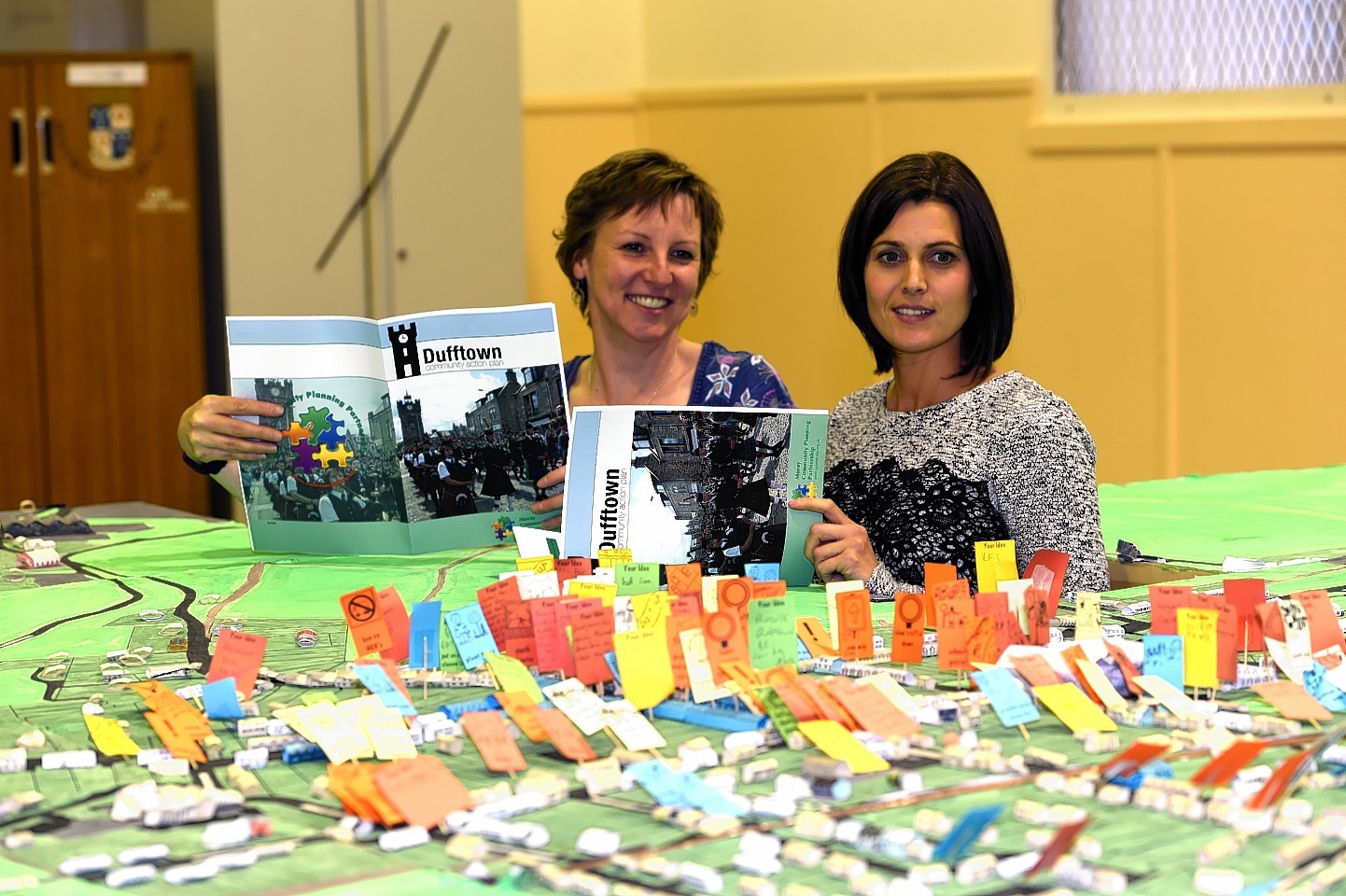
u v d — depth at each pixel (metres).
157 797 1.08
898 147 5.95
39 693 1.45
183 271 4.71
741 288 6.46
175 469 4.78
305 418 2.22
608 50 6.63
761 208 6.35
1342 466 3.43
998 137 5.70
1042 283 5.67
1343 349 5.07
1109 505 2.84
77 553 2.35
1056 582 1.75
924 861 0.96
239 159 4.64
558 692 1.29
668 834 1.02
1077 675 1.36
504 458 2.28
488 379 2.25
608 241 2.57
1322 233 5.09
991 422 2.13
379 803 1.05
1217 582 1.96
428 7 4.86
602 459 1.97
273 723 1.28
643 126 6.62
